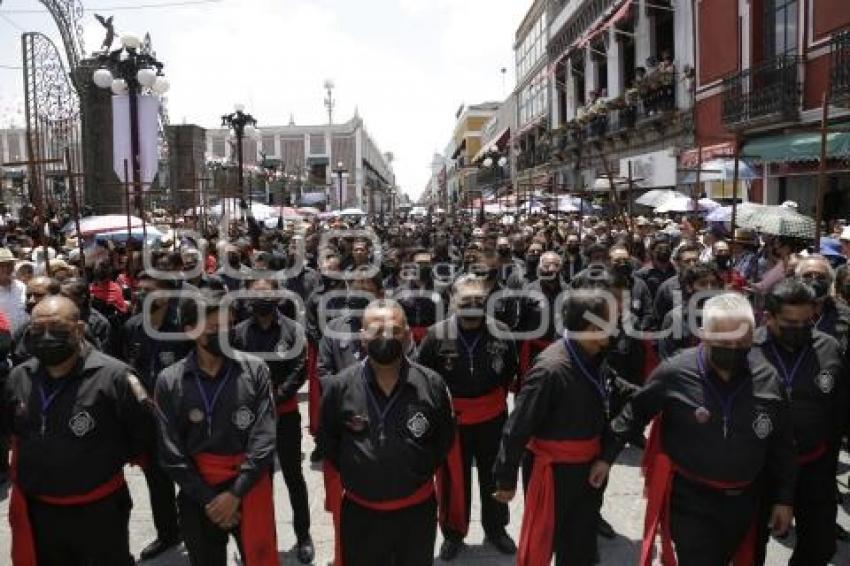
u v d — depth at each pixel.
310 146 96.56
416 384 3.88
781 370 4.25
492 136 72.62
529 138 48.62
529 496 4.11
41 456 3.79
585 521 4.06
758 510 3.96
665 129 23.88
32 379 3.87
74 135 17.28
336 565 4.06
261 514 4.07
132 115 13.87
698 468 3.73
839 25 14.21
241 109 18.19
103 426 3.85
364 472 3.81
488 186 55.31
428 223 31.73
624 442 3.94
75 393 3.81
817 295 4.83
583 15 33.91
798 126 15.55
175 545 5.33
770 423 3.68
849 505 5.83
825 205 15.03
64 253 10.66
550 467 4.02
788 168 16.38
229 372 4.00
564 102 39.09
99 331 6.27
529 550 4.05
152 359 5.60
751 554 3.99
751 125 16.81
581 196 16.34
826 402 4.25
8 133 36.41
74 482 3.81
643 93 24.89
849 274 5.04
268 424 4.01
